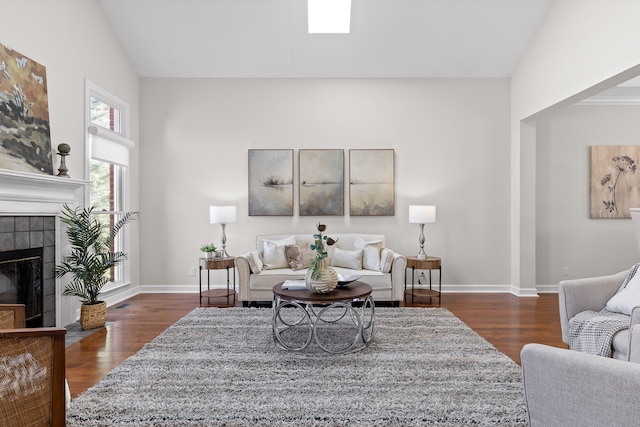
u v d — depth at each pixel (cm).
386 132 513
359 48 475
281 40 465
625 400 113
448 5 424
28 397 149
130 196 486
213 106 512
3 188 277
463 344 303
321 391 225
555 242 514
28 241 308
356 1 420
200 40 466
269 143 514
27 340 150
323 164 511
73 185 350
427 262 452
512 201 508
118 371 252
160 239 511
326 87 514
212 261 445
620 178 509
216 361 269
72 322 367
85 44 395
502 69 501
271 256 450
